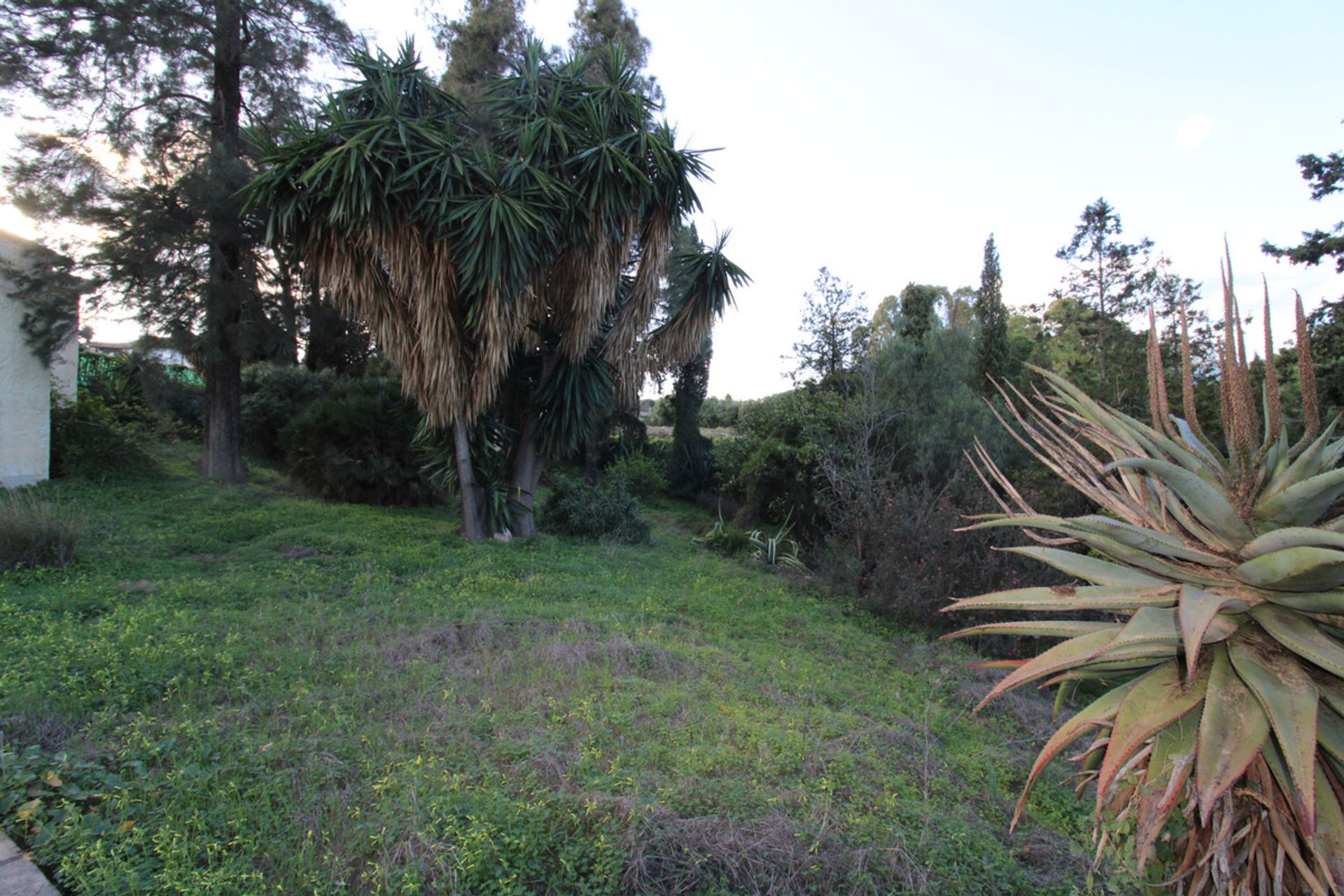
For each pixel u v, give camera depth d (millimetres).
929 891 3365
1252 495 1914
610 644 6086
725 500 18359
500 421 11703
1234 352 1909
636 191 10000
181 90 12594
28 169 11148
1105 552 2127
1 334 11062
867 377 12062
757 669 6223
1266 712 1655
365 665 5418
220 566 8383
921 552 8641
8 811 3271
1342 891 1630
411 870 3020
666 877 3229
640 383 11836
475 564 9180
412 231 9344
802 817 3803
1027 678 1938
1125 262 18859
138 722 4102
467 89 17219
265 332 12938
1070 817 4395
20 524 7414
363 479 13289
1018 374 17328
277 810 3490
